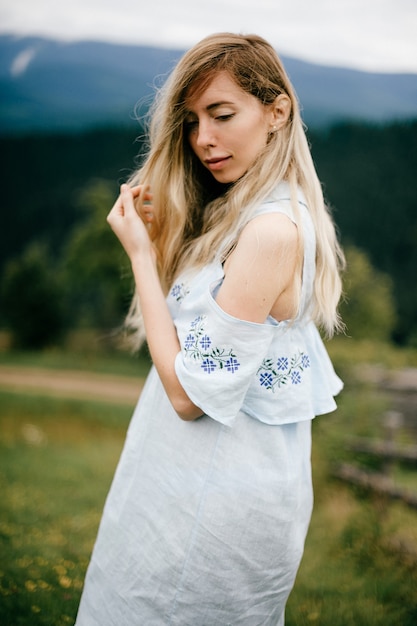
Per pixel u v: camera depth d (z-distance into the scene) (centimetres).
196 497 159
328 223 168
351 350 783
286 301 154
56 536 414
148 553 164
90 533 435
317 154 3150
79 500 541
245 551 160
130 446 174
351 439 662
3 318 3697
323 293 163
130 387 2509
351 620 309
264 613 169
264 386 157
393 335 2658
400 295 2884
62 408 1611
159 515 163
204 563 159
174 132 170
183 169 178
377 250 3122
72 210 5425
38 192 5459
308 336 172
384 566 395
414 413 802
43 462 746
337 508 526
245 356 147
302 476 169
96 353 3359
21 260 3753
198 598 160
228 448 158
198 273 162
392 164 3038
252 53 157
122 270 236
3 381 2439
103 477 669
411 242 3116
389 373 802
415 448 770
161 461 164
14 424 1320
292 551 168
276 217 150
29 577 324
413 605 332
